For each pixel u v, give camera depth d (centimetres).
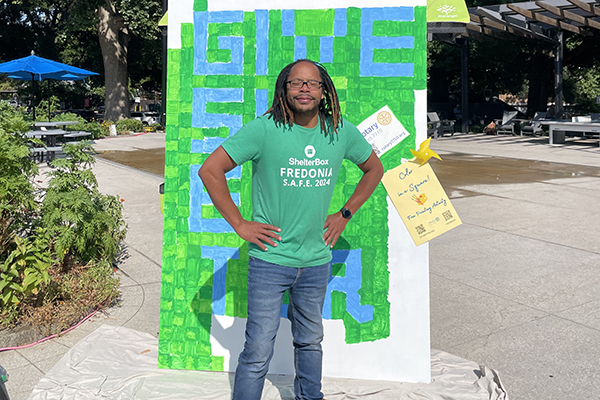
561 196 962
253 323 271
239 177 353
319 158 256
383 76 344
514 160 1469
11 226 481
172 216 355
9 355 377
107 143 1981
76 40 3759
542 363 373
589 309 468
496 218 805
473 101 3556
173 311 354
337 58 346
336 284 346
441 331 428
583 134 2175
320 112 262
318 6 345
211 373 347
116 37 2897
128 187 1052
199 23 351
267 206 264
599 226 750
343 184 348
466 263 598
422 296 341
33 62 1719
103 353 369
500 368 366
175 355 352
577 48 2712
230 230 351
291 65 256
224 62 350
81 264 511
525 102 5794
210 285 352
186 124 353
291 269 265
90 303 449
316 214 262
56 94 3859
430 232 337
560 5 1792
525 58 3014
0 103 891
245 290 349
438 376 346
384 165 344
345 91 346
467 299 494
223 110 351
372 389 326
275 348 348
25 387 331
